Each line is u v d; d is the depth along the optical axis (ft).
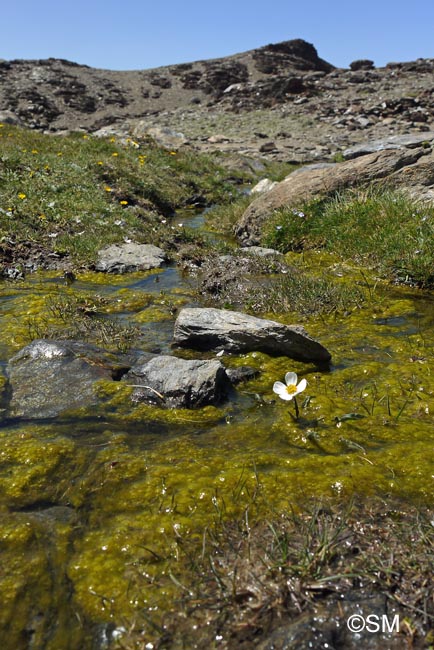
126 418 11.48
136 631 6.46
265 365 14.33
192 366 12.62
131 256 25.62
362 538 7.68
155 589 7.04
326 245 27.91
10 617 6.72
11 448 10.28
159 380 12.49
